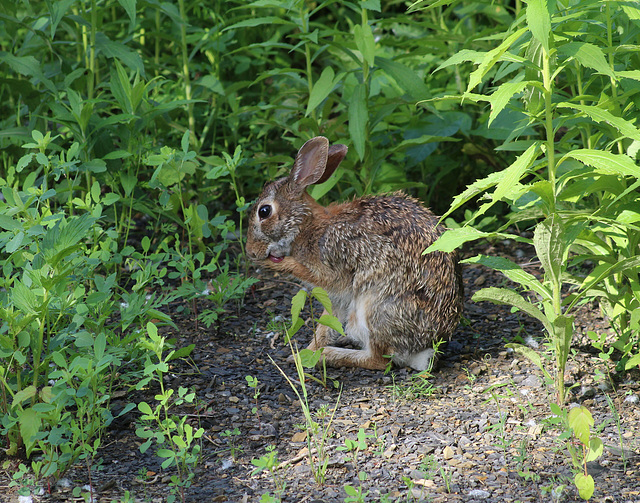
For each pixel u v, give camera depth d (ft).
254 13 30.19
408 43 25.41
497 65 27.63
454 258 19.56
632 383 17.83
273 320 21.85
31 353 18.20
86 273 18.42
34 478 14.62
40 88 26.30
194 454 15.46
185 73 27.63
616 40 18.06
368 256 19.31
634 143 17.31
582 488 13.12
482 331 21.29
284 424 16.88
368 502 13.84
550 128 15.23
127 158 23.66
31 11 27.37
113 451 15.87
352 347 20.90
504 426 16.33
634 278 17.48
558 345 16.57
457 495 13.97
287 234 20.27
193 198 28.30
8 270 16.05
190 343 20.67
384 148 29.14
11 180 18.79
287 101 29.40
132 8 22.29
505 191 13.96
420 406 17.38
